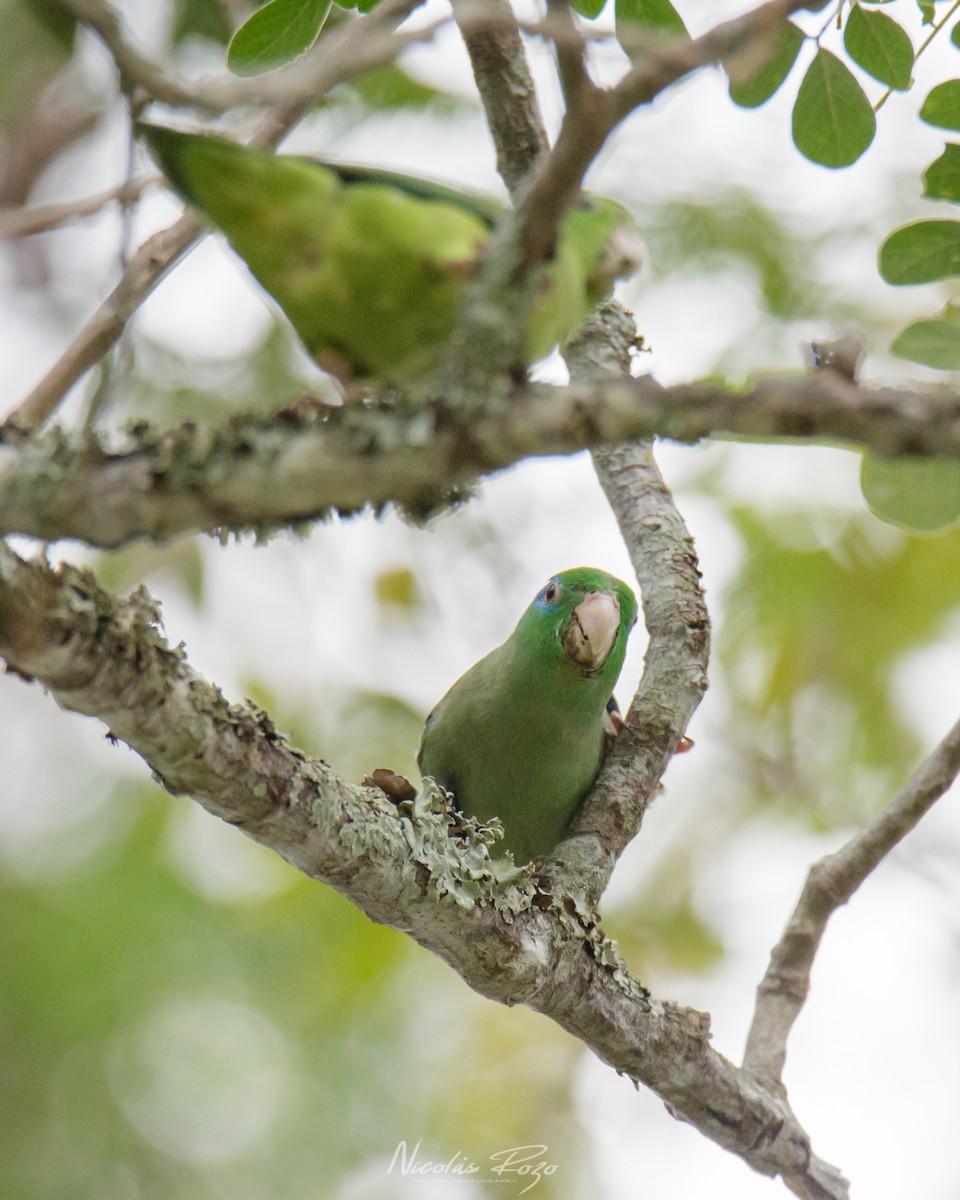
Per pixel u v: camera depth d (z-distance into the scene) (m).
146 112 7.19
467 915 7.28
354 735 14.53
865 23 7.77
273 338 15.41
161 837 15.65
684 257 14.88
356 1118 15.70
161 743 6.07
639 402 5.14
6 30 13.89
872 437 5.02
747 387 5.09
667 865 15.46
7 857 15.93
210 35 12.55
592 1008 7.82
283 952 15.14
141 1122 15.53
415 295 7.49
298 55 7.85
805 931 8.91
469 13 4.79
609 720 11.19
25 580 5.45
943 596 14.86
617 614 10.48
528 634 10.62
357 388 8.18
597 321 10.59
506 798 10.74
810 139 8.18
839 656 14.97
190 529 5.56
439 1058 16.03
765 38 4.93
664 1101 8.30
